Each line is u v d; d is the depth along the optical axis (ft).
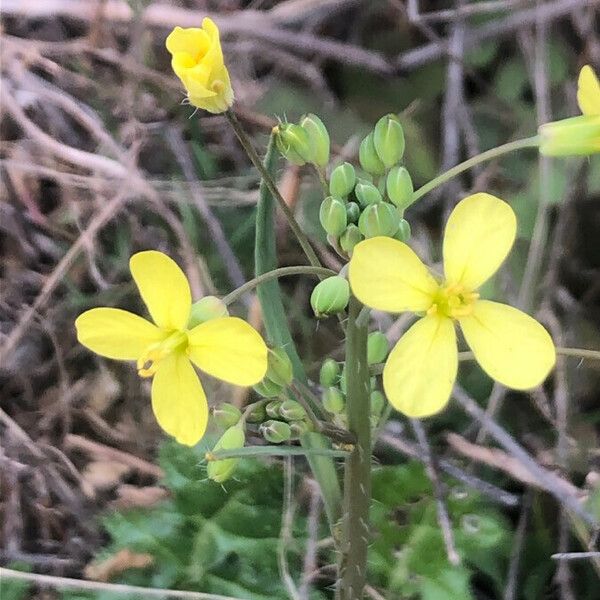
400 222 0.28
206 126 0.57
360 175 0.54
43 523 0.47
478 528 0.42
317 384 0.50
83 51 0.57
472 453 0.46
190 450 0.44
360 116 0.61
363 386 0.30
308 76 0.61
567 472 0.45
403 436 0.48
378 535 0.42
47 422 0.50
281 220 0.54
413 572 0.41
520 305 0.50
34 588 0.44
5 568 0.42
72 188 0.54
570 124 0.28
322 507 0.45
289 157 0.29
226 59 0.61
